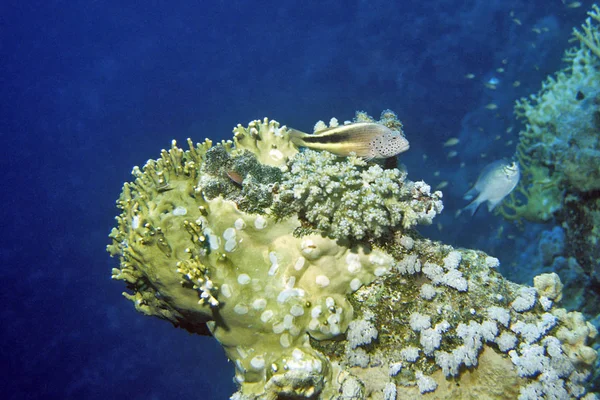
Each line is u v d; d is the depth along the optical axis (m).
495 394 2.78
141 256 2.65
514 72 19.61
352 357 2.80
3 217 24.16
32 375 16.95
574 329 2.84
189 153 3.11
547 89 7.76
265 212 2.81
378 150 2.84
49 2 37.06
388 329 2.86
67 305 19.33
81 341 17.92
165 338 17.62
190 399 15.96
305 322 2.75
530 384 2.71
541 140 7.28
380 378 2.82
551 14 19.75
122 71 34.16
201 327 3.29
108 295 20.03
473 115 19.17
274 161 3.09
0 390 16.55
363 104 23.45
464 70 21.25
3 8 37.38
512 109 18.22
